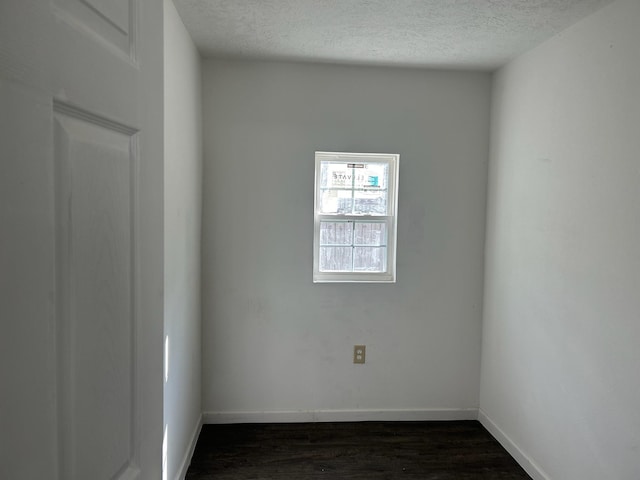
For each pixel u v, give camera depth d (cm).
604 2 178
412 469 235
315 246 287
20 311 45
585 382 190
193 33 226
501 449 256
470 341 288
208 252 272
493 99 278
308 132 273
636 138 164
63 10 52
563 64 209
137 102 74
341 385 284
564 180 206
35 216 47
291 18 206
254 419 281
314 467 235
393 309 285
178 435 211
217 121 268
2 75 42
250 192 272
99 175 62
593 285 186
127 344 72
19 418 45
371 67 274
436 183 283
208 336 276
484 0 184
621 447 171
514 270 249
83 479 58
